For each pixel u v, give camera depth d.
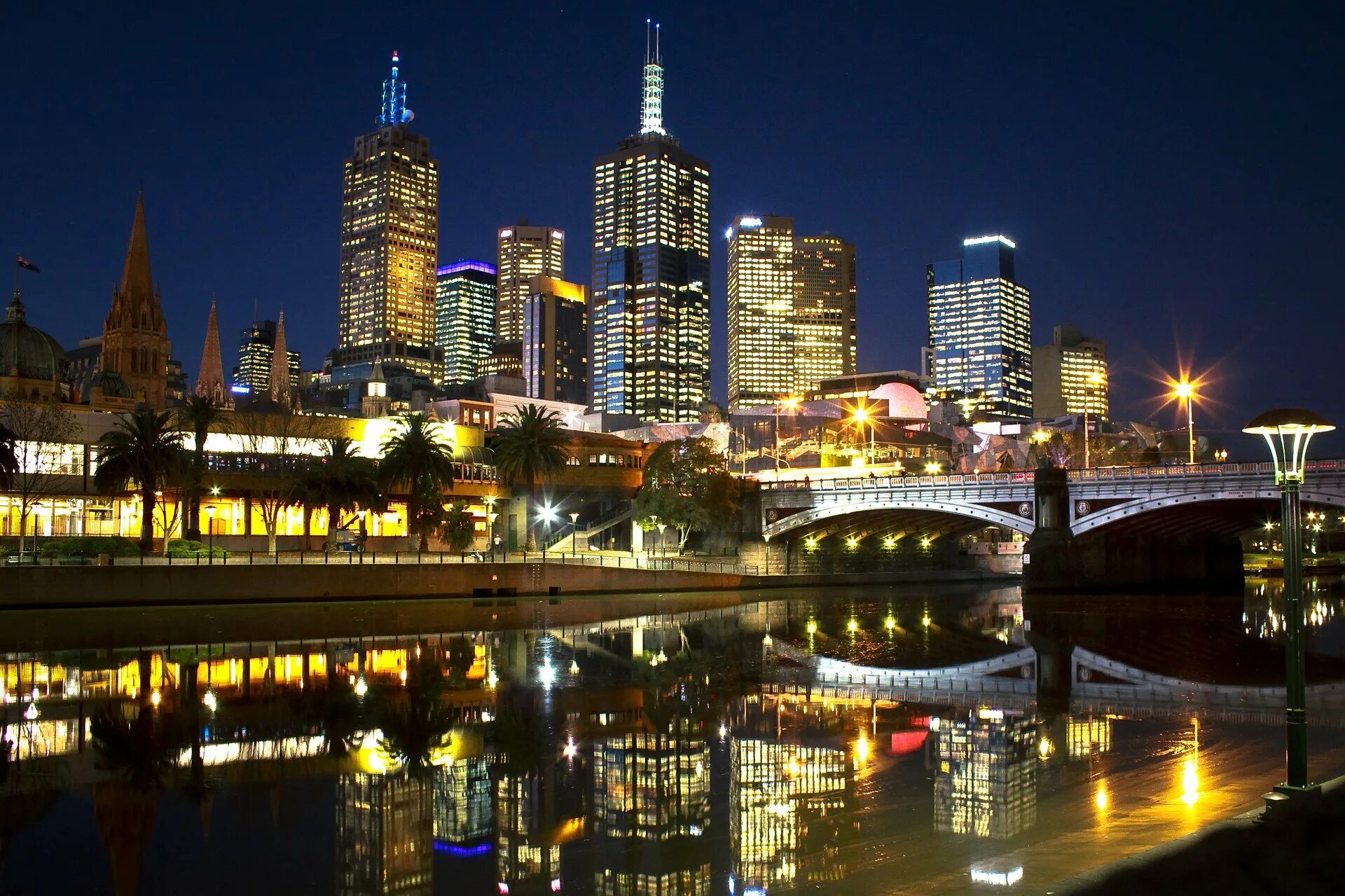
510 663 56.50
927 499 125.44
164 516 105.81
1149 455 193.25
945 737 35.88
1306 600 115.69
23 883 22.19
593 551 131.38
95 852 24.12
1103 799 26.39
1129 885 15.49
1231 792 26.80
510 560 111.75
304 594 92.00
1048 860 20.47
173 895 21.55
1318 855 16.75
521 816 26.66
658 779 30.17
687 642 68.56
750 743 35.12
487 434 149.25
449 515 123.44
